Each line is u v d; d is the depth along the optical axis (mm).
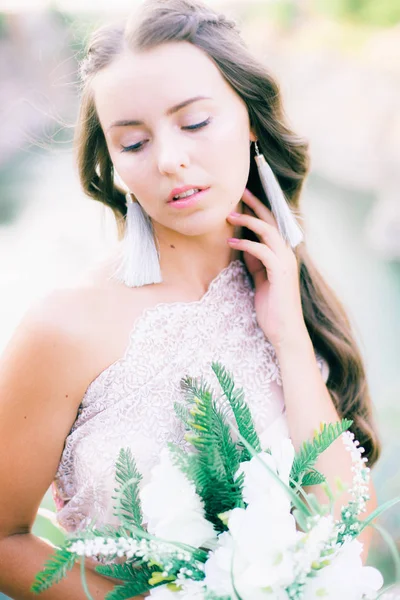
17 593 1438
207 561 1138
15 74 4832
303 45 6426
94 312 1446
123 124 1372
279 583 1104
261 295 1624
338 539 1209
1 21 4953
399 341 4586
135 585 1223
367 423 1821
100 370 1429
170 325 1486
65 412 1427
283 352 1563
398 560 1116
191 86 1362
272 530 1105
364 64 6328
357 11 6414
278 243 1613
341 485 1178
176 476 1208
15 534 1463
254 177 1668
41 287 5230
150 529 1199
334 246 5438
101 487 1404
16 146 5512
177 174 1366
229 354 1534
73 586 1392
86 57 1463
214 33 1427
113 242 1850
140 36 1350
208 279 1597
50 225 5746
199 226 1431
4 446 1405
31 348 1399
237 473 1234
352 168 5965
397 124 6035
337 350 1770
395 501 1232
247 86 1472
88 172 1621
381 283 5043
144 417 1426
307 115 6238
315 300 1771
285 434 1525
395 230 5352
